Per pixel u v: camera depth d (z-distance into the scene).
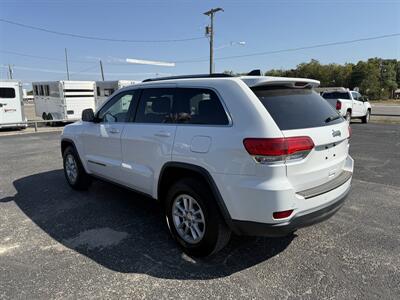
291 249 3.35
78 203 4.78
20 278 2.84
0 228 3.91
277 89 3.03
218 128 2.88
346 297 2.56
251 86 2.87
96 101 19.72
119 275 2.89
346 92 16.38
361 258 3.15
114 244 3.49
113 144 4.20
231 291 2.65
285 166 2.59
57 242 3.54
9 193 5.30
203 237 3.07
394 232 3.73
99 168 4.62
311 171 2.79
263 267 3.02
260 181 2.61
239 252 3.30
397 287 2.68
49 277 2.86
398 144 10.12
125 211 4.45
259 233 2.72
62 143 5.55
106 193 5.25
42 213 4.39
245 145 2.64
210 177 2.90
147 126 3.62
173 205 3.37
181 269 2.99
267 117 2.65
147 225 3.98
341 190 3.14
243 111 2.76
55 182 5.96
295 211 2.67
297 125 2.74
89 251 3.33
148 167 3.64
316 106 3.14
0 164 7.67
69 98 18.70
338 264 3.05
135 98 3.96
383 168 6.86
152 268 3.01
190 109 3.21
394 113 26.44
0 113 16.14
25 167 7.30
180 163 3.16
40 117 22.05
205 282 2.78
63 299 2.56
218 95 2.98
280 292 2.63
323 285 2.72
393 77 85.62
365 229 3.81
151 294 2.62
